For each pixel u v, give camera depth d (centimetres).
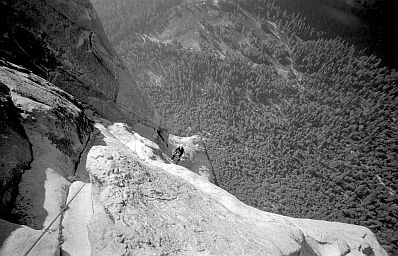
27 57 2097
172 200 934
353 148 17788
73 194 986
